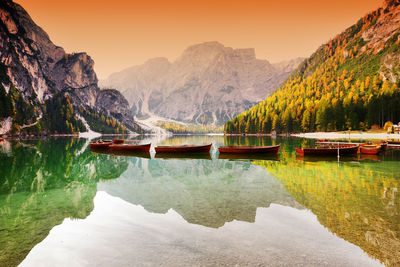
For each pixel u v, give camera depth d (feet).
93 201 38.01
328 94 518.78
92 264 19.54
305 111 426.51
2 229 27.04
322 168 67.10
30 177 59.26
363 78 590.14
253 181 51.16
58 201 38.34
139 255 20.70
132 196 40.86
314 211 31.24
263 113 535.19
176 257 20.20
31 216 31.27
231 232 25.07
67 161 89.86
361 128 345.72
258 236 23.93
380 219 28.12
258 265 18.75
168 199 38.47
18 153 117.91
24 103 474.49
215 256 20.24
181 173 63.10
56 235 25.25
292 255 20.21
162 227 26.71
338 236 23.68
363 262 19.12
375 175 56.13
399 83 484.74
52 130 534.37
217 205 34.71
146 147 124.06
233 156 101.35
